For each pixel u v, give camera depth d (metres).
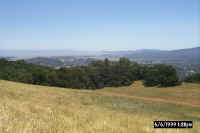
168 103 31.27
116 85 70.75
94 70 76.81
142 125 9.63
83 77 73.94
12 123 6.50
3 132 5.55
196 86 50.72
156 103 29.55
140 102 28.88
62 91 31.08
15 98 15.76
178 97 40.12
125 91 54.59
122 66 76.12
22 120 7.18
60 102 18.12
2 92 18.16
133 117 12.73
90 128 7.19
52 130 6.23
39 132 5.91
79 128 6.98
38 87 32.28
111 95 34.47
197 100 36.25
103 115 11.77
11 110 8.79
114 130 7.29
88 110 14.04
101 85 75.31
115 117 11.39
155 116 16.33
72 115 9.93
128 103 26.52
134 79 73.06
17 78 62.19
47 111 9.95
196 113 23.05
